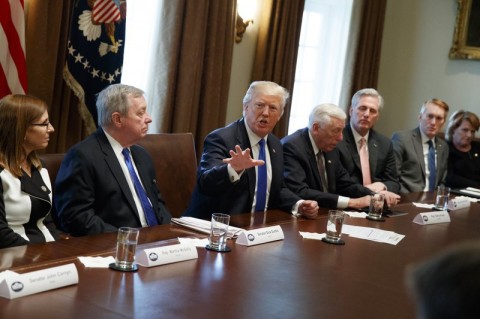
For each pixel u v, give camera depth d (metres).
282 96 3.35
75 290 1.54
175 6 4.82
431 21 7.19
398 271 2.15
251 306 1.58
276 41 5.75
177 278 1.75
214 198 3.25
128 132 2.86
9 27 3.51
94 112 4.05
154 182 3.09
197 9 4.90
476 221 3.49
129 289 1.60
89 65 4.00
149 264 1.83
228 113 5.73
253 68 5.80
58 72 4.05
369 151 4.58
